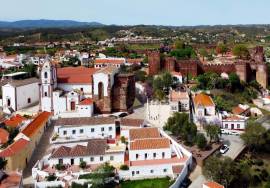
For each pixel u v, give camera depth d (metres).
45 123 157.50
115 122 149.12
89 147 129.12
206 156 134.25
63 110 173.50
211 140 149.12
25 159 127.50
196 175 124.56
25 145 127.50
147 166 121.81
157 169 122.69
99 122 145.62
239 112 183.00
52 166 123.94
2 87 184.25
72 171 119.50
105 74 171.00
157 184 117.69
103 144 132.12
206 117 165.88
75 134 143.50
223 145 148.00
